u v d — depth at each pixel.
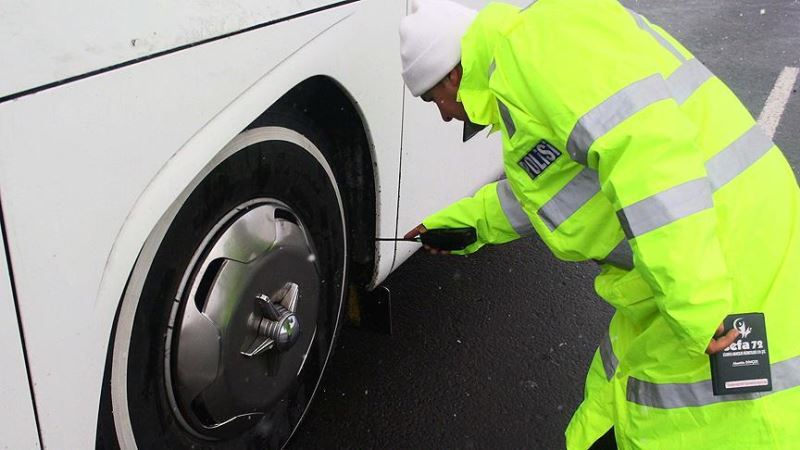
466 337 2.86
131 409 1.48
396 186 2.17
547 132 1.38
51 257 1.15
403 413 2.47
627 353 1.58
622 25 1.34
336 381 2.60
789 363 1.40
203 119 1.37
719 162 1.43
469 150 2.60
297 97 1.76
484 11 1.49
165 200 1.32
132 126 1.23
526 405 2.53
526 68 1.35
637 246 1.28
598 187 1.44
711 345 1.35
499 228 1.92
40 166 1.10
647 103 1.27
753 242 1.43
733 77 5.84
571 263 3.39
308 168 1.88
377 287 2.31
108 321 1.27
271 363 1.81
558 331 2.92
